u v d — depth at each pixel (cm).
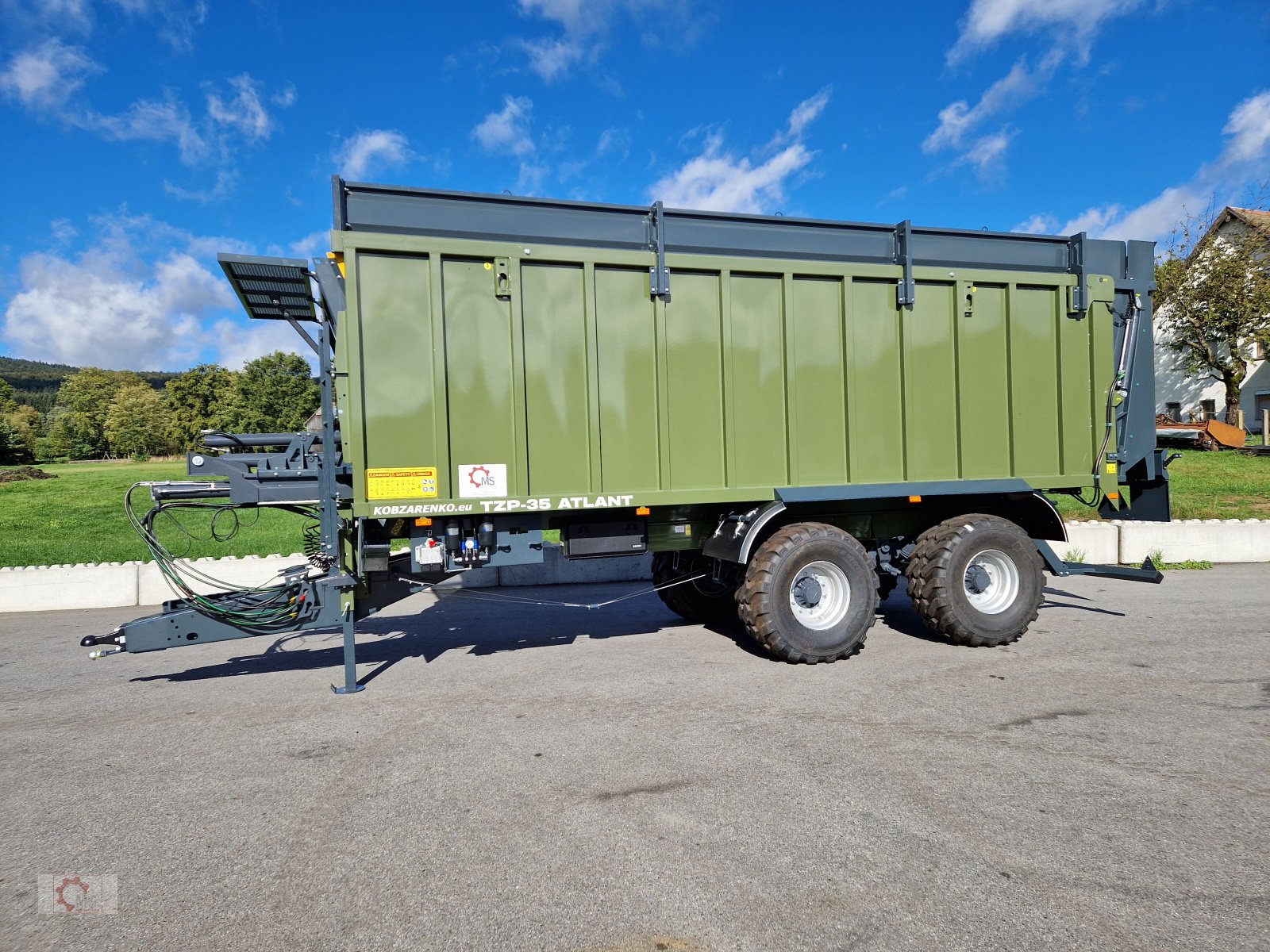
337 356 494
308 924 256
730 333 566
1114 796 338
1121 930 243
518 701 494
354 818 333
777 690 502
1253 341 2494
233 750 419
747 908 257
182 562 670
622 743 413
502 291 516
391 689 529
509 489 521
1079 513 1274
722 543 585
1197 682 504
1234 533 1038
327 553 520
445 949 240
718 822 319
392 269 499
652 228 554
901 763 377
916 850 293
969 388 620
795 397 580
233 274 542
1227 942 236
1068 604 773
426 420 505
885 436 605
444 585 957
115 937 252
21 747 434
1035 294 636
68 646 710
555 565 988
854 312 594
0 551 1249
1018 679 516
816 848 296
